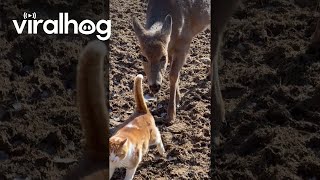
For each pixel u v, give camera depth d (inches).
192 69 143.3
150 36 120.0
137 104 109.5
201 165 109.7
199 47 154.6
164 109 128.6
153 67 120.0
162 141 116.0
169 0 126.7
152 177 106.6
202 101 130.1
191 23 130.3
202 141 116.0
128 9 176.7
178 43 127.2
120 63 146.5
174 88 122.6
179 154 112.3
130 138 100.7
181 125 121.5
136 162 101.9
